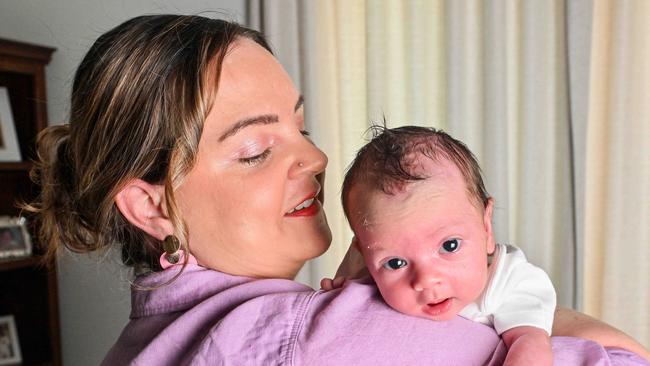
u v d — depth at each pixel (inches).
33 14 104.0
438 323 30.5
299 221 35.9
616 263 88.7
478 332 31.3
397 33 100.7
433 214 30.9
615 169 88.2
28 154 96.3
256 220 33.3
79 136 34.9
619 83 87.4
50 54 95.3
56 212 39.6
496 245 35.7
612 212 88.7
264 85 34.0
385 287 31.0
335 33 104.7
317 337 28.5
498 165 91.8
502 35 91.5
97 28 104.8
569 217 90.0
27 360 98.2
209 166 32.7
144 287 34.3
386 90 100.1
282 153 34.2
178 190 33.0
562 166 91.4
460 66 93.6
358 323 29.5
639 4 86.6
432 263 30.6
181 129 31.5
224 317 29.1
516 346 29.7
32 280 98.0
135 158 32.6
